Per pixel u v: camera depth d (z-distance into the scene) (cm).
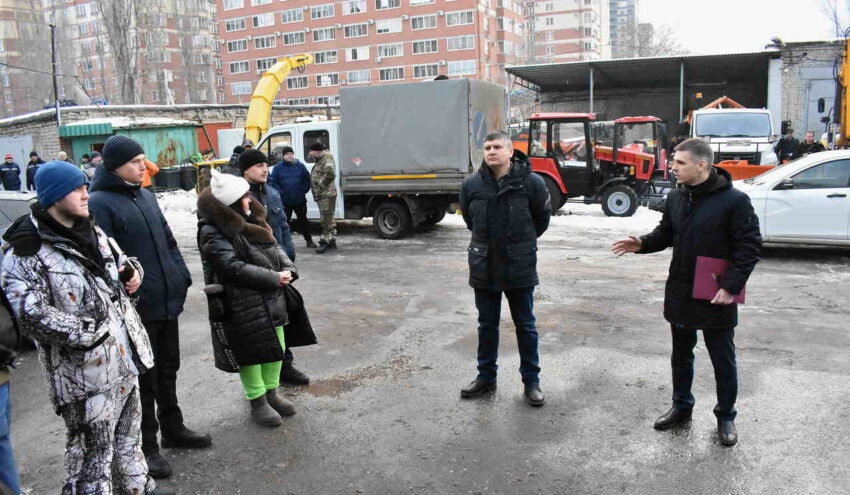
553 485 340
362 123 1168
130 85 4100
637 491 332
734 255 361
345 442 397
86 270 280
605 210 1407
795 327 599
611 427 405
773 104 2422
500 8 8650
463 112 1110
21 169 2361
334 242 1080
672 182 1425
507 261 431
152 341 364
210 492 343
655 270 855
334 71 8475
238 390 488
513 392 467
